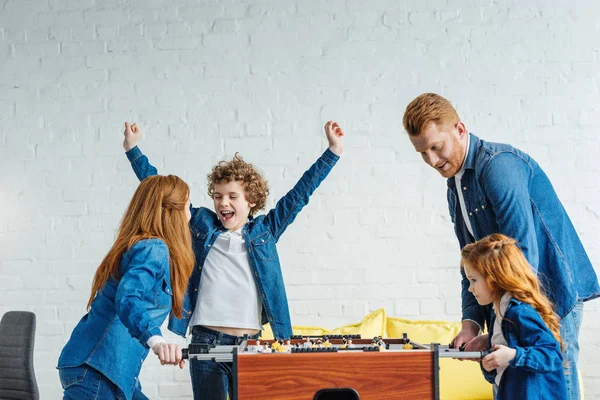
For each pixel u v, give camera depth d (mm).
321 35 3631
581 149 3531
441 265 3543
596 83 3551
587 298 2219
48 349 3596
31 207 3662
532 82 3562
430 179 3568
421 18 3609
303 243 3564
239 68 3641
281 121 3609
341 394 1920
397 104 3594
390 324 3365
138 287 1905
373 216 3562
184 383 3537
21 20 3742
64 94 3697
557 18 3580
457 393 3098
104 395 1966
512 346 1893
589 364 3455
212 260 2449
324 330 3324
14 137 3695
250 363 1851
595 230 3500
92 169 3664
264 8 3658
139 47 3688
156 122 3645
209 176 2633
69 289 3623
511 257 1957
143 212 2074
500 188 2062
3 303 3625
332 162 2633
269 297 2451
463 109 3570
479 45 3588
